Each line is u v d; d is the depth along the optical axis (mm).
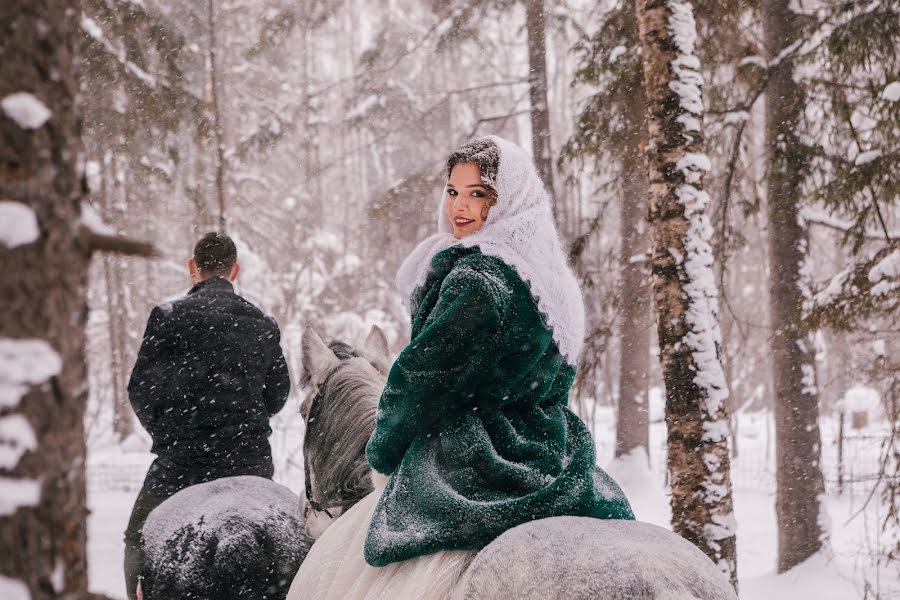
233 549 3203
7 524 1275
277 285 26047
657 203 5660
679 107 5609
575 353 2443
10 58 1300
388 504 2322
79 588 1396
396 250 21062
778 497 10531
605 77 10633
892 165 7855
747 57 9914
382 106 15680
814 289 9000
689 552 1996
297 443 18875
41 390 1311
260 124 14953
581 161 10883
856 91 9297
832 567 10023
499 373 2277
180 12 17422
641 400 14984
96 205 20266
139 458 19125
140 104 11039
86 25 10609
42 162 1324
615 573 1852
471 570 2004
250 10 26406
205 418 3719
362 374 3123
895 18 7785
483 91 25484
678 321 5555
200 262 4082
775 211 10383
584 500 2230
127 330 23188
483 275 2264
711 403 5480
